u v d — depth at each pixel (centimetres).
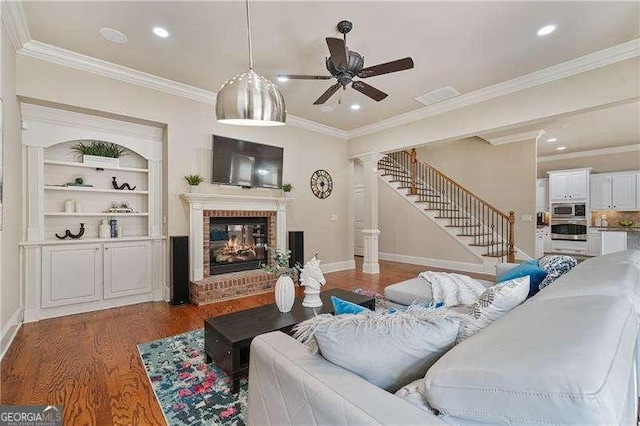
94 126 372
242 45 312
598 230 761
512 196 627
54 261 338
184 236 400
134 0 247
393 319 108
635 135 635
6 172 265
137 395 197
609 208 757
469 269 607
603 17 268
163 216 417
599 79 329
